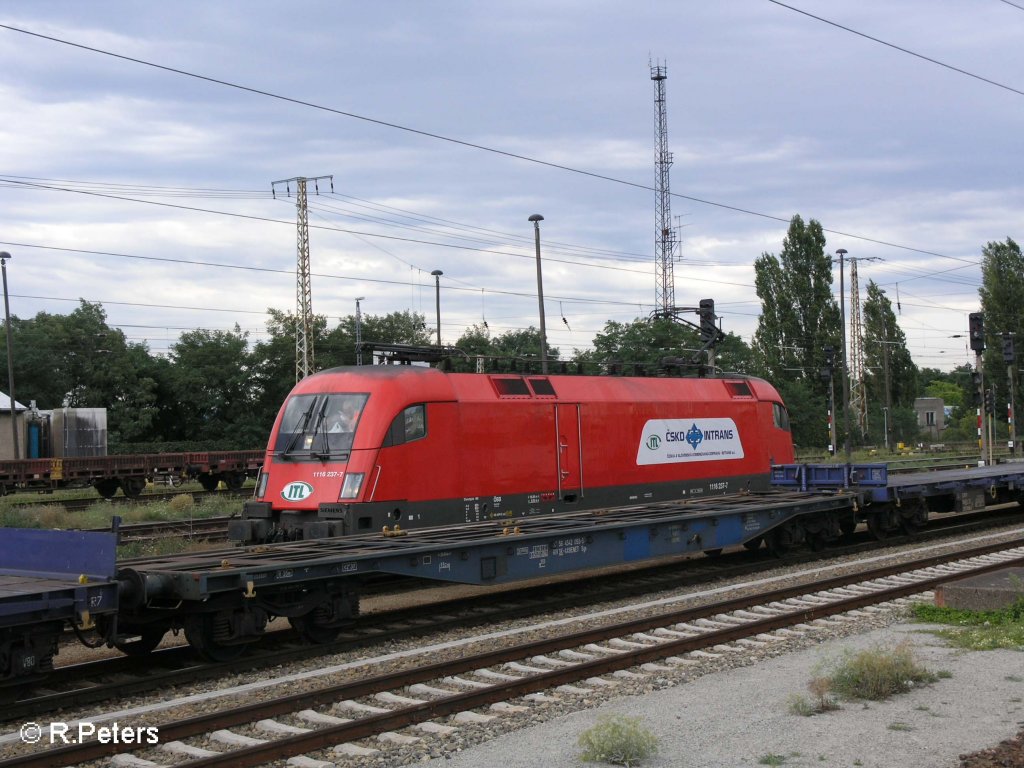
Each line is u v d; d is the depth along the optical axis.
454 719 8.54
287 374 68.12
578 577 17.62
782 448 24.55
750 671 10.03
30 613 8.95
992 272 70.12
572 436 19.31
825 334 68.75
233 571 10.45
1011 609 12.09
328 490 15.86
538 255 37.41
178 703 9.27
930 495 22.05
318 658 11.40
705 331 26.06
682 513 16.70
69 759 7.51
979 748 7.33
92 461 36.22
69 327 68.50
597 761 7.23
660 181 57.62
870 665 9.01
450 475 16.95
